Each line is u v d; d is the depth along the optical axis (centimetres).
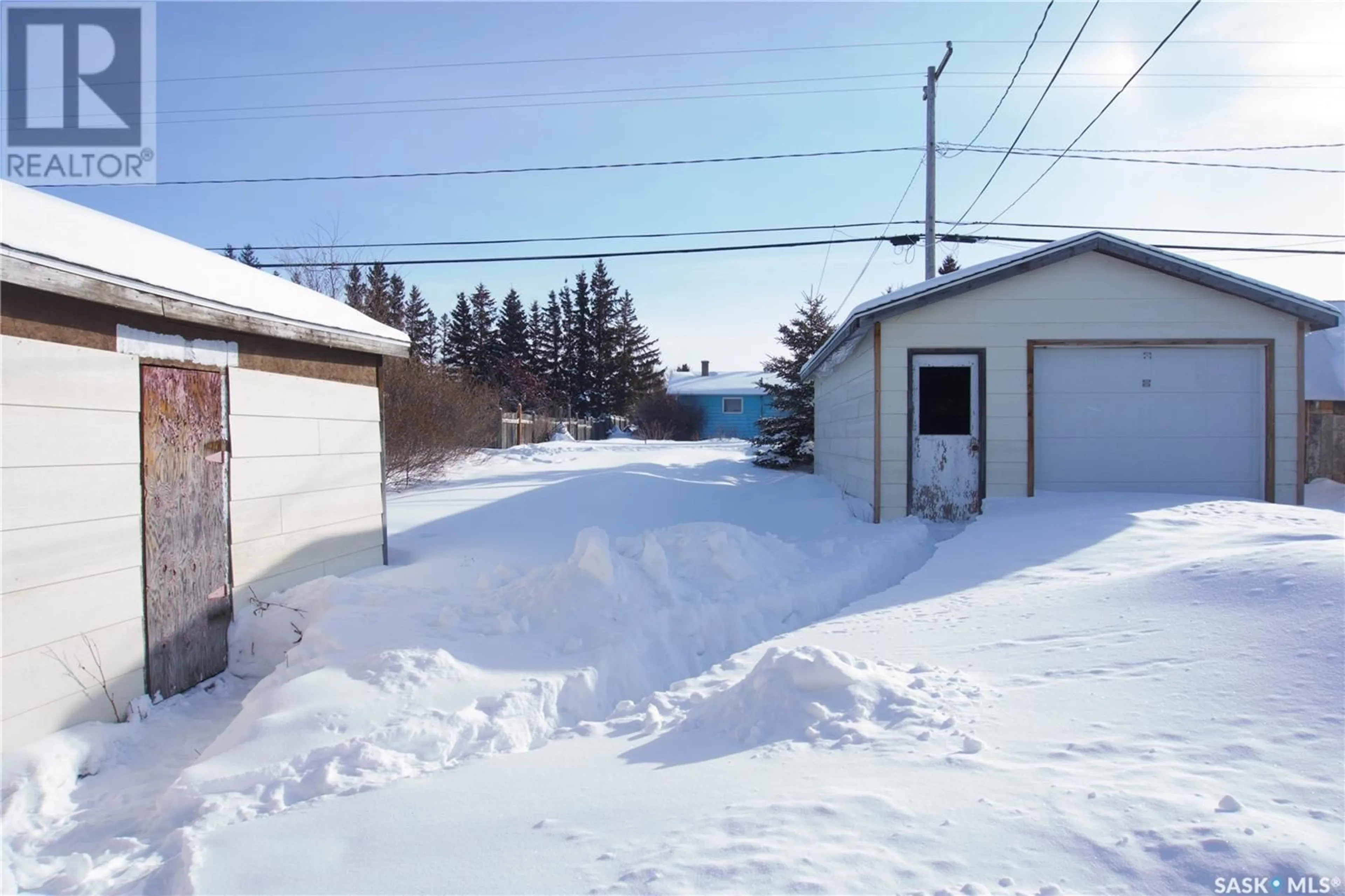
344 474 725
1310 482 1289
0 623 389
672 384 4859
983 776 274
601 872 234
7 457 395
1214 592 436
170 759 434
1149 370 1014
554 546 837
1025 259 994
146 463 489
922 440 1026
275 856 264
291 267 2012
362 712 403
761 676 384
